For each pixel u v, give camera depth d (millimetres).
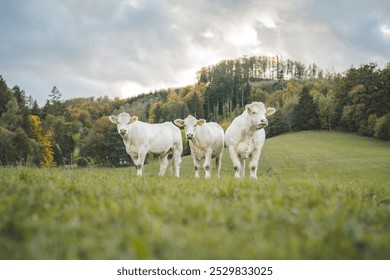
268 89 198500
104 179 10102
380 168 49188
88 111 111500
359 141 78812
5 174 10180
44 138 68875
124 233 4203
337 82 109062
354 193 7711
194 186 8008
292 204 5953
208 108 166375
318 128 101438
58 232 4410
